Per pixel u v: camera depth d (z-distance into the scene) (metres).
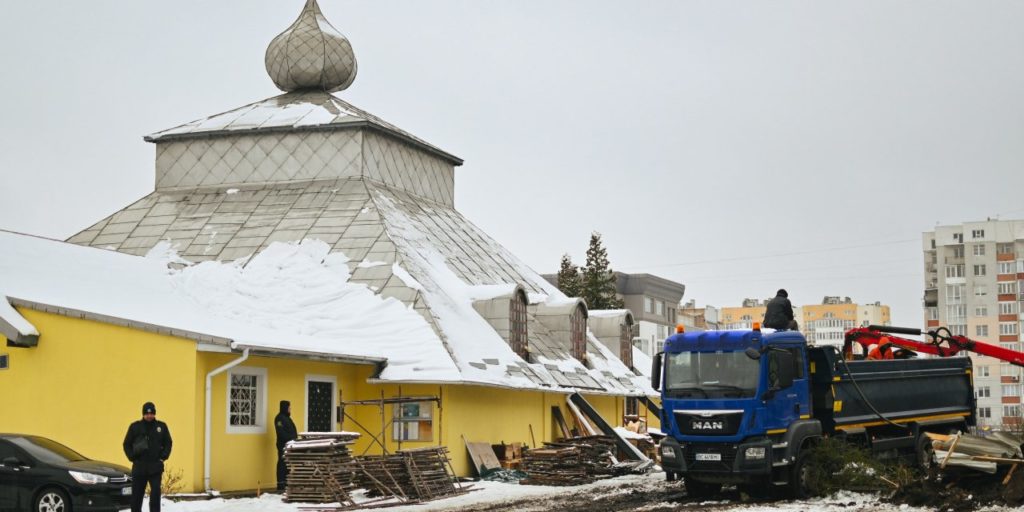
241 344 24.78
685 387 23.88
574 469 29.52
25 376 25.98
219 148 41.28
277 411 27.42
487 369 32.38
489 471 31.64
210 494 24.31
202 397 24.86
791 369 23.61
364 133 39.81
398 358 30.69
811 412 24.66
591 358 42.72
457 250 40.41
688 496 24.58
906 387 27.45
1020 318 102.69
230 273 34.81
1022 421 28.08
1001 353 29.53
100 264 30.94
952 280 105.75
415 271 34.75
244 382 26.58
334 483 23.50
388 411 30.84
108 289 28.73
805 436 23.91
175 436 24.69
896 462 26.80
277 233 36.97
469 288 36.75
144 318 26.00
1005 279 103.56
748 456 23.05
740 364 23.55
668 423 24.05
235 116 42.34
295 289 33.81
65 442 25.44
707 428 23.42
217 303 32.34
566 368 38.84
